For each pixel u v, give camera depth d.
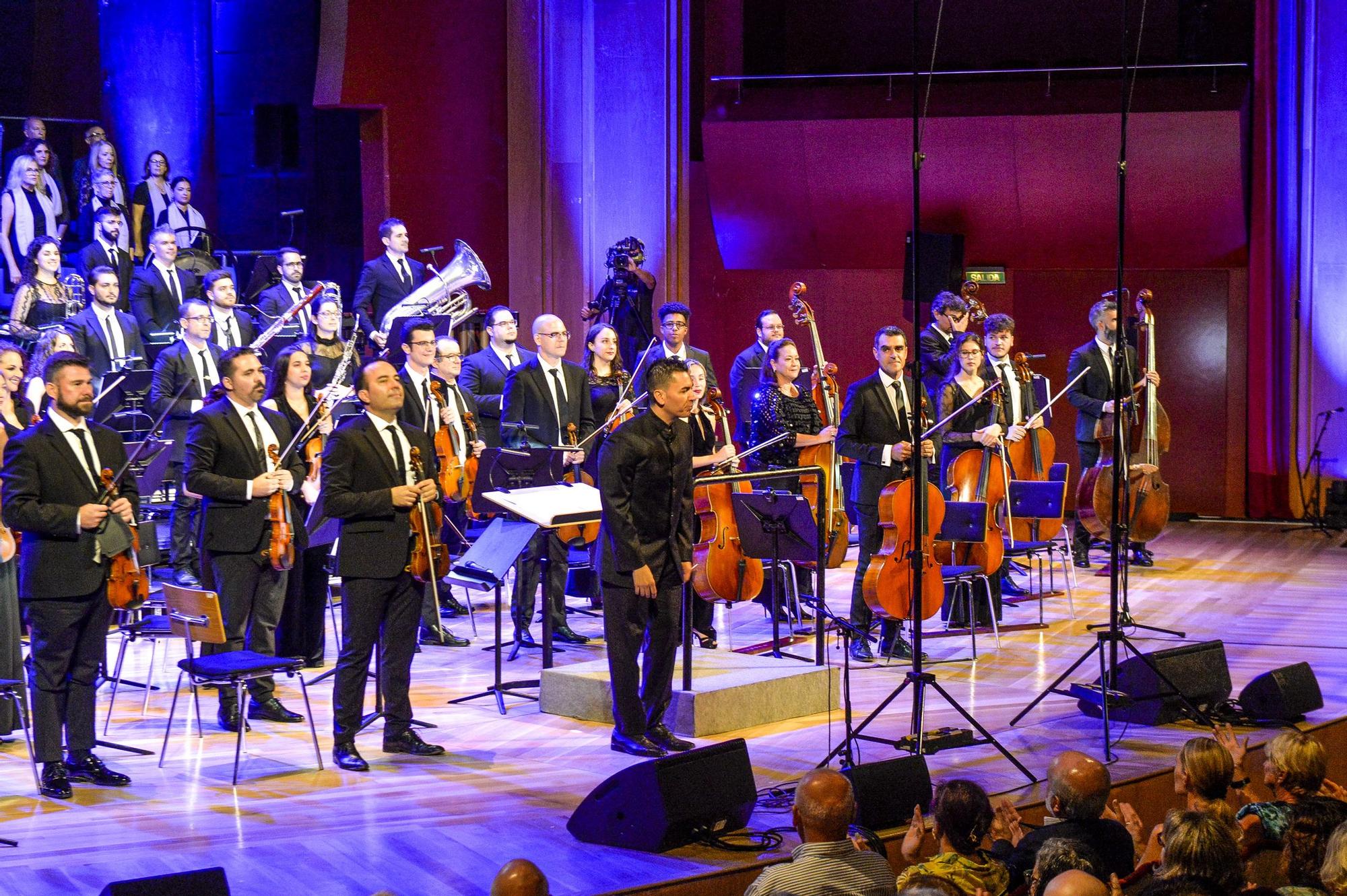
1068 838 5.12
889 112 15.53
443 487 9.84
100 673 9.41
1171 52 16.41
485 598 12.22
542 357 10.58
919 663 7.18
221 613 8.02
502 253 15.53
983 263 16.36
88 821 6.60
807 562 10.19
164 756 7.60
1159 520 11.66
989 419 10.69
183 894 5.05
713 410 9.91
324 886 5.82
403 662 7.73
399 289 13.24
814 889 5.01
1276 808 5.96
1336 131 15.31
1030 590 12.09
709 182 16.17
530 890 4.34
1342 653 9.98
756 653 9.62
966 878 5.17
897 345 9.80
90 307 11.87
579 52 15.12
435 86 15.29
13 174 13.90
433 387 10.54
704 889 5.98
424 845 6.32
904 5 16.97
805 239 16.36
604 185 15.13
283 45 18.91
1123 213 7.70
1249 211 15.81
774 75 16.77
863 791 6.48
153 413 11.24
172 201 14.74
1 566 7.82
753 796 6.48
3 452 7.54
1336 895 4.91
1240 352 16.11
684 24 15.10
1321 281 15.52
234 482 8.02
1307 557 13.83
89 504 6.96
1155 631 10.53
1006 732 8.20
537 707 8.72
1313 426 15.71
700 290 16.64
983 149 15.54
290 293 12.83
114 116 15.90
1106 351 12.86
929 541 9.16
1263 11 15.55
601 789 6.35
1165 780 7.47
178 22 15.86
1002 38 16.73
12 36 17.00
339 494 7.39
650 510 7.50
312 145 18.97
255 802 6.89
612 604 7.59
